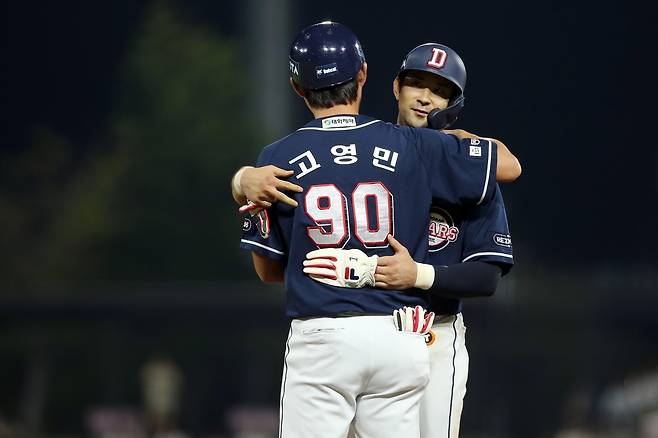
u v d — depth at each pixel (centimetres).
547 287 6341
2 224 11075
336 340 1638
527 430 6053
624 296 6344
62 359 6250
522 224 14800
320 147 1688
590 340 6222
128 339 6294
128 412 6075
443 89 1872
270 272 1814
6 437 6038
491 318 6209
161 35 11819
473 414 6069
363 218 1652
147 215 11056
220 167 11231
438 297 1811
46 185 12062
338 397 1655
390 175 1667
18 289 9912
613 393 5941
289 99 14512
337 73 1706
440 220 1778
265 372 6256
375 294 1650
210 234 11050
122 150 11500
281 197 1669
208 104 11481
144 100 11562
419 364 1662
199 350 6278
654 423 5659
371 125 1705
